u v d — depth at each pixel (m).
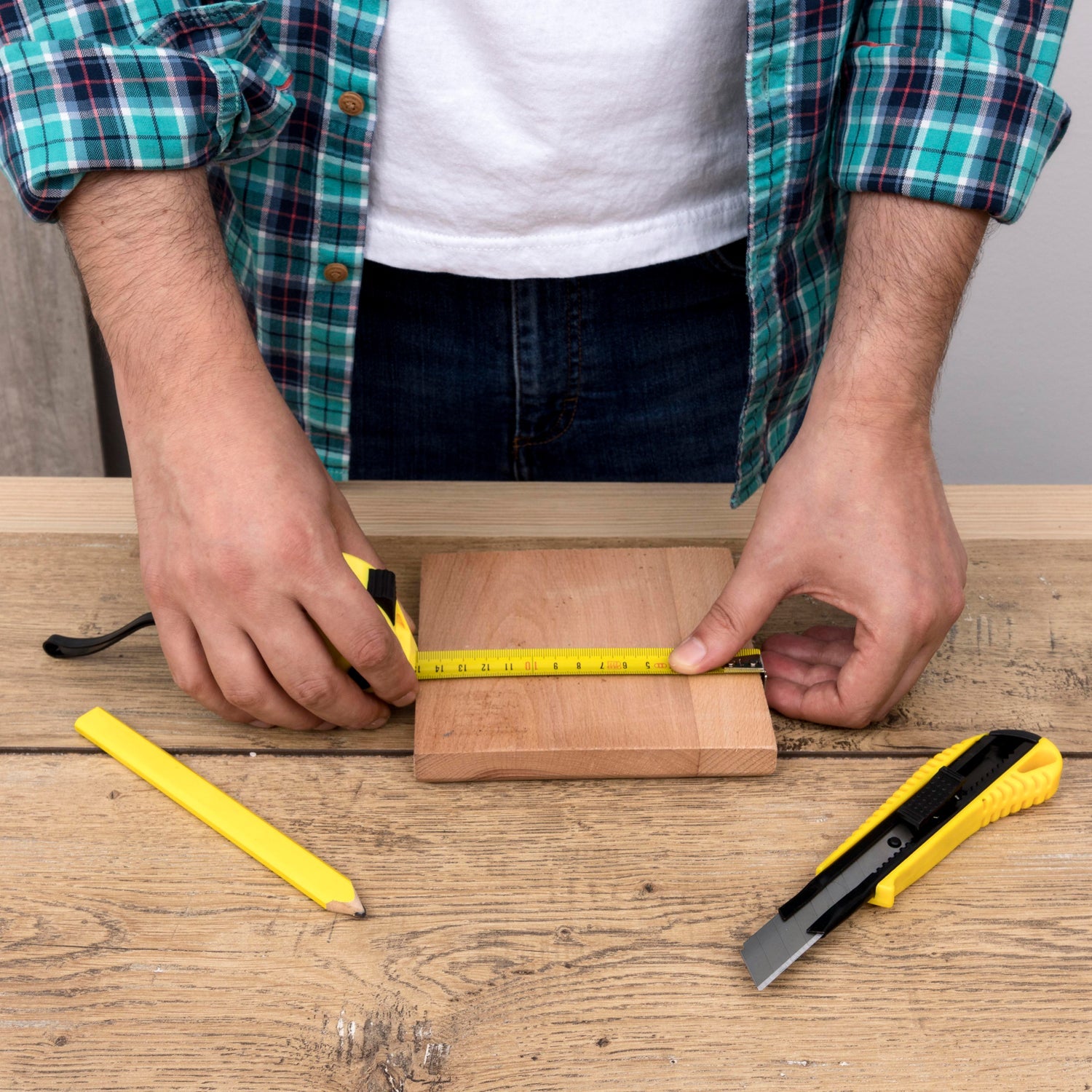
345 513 1.00
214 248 0.96
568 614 1.08
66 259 2.04
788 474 1.00
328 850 0.88
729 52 1.17
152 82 0.90
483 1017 0.76
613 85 1.14
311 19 1.10
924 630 0.95
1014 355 2.56
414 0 1.10
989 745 0.94
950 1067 0.74
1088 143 2.24
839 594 0.97
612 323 1.42
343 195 1.21
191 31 0.95
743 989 0.78
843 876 0.83
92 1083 0.72
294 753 0.97
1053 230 2.36
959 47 1.00
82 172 0.90
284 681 0.90
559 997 0.78
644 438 1.55
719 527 1.26
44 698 1.01
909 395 0.98
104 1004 0.77
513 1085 0.73
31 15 0.92
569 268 1.27
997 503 1.28
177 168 0.93
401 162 1.21
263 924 0.82
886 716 1.02
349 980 0.78
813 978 0.79
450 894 0.85
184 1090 0.72
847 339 1.02
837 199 1.34
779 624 1.12
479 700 0.98
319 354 1.33
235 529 0.86
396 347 1.44
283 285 1.28
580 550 1.17
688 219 1.28
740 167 1.28
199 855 0.87
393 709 1.02
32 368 2.18
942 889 0.86
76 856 0.87
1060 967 0.80
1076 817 0.92
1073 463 2.75
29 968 0.79
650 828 0.91
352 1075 0.73
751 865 0.88
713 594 1.11
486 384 1.47
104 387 2.26
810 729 1.01
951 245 1.01
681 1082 0.73
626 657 1.02
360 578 0.94
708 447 1.58
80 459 2.33
